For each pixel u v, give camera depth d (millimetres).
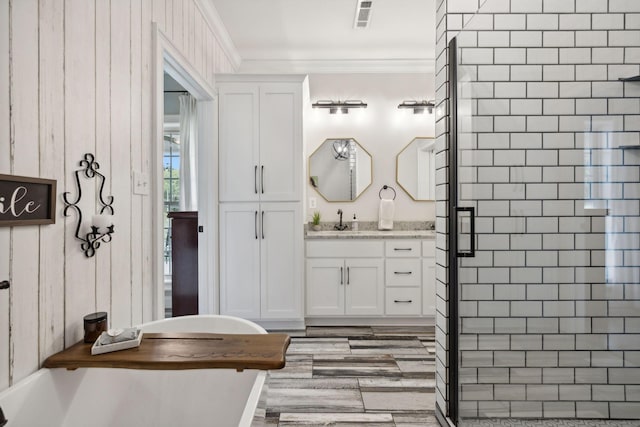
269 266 3281
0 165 1043
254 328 1581
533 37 1607
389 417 1943
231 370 1362
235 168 3275
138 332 1359
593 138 1543
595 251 1532
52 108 1244
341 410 2004
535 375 1580
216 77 3229
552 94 1584
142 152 1871
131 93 1763
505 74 1631
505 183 1635
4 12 1051
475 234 1678
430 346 2973
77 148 1373
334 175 4086
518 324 1612
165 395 1386
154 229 1970
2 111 1048
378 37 3537
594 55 1548
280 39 3562
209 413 1352
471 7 1831
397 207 4090
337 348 2922
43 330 1209
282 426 1855
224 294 3275
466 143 1716
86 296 1428
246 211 3275
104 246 1546
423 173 4082
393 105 4102
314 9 3035
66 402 1200
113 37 1610
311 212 4082
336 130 4098
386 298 3484
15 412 1049
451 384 1803
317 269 3479
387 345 2996
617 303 1511
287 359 2695
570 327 1554
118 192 1648
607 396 1511
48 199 1217
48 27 1221
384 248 3488
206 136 3174
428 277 3477
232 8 3002
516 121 1619
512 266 1628
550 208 1580
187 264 3303
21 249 1122
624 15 1522
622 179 1507
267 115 3268
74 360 1189
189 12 2574
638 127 1499
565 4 1575
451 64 1812
